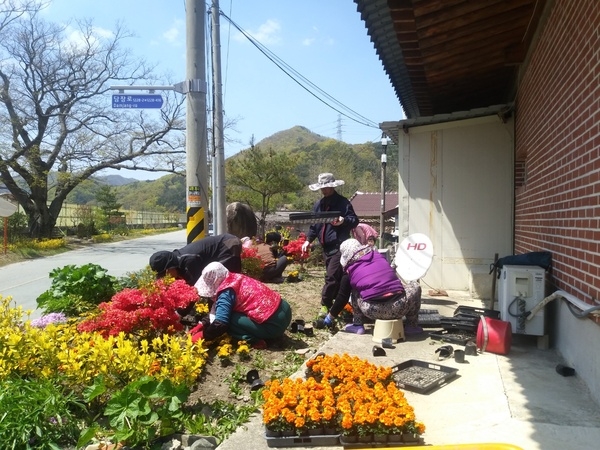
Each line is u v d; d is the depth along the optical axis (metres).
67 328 4.80
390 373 4.08
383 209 21.67
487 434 3.53
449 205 9.61
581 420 3.72
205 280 5.41
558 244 5.46
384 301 5.84
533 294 5.50
